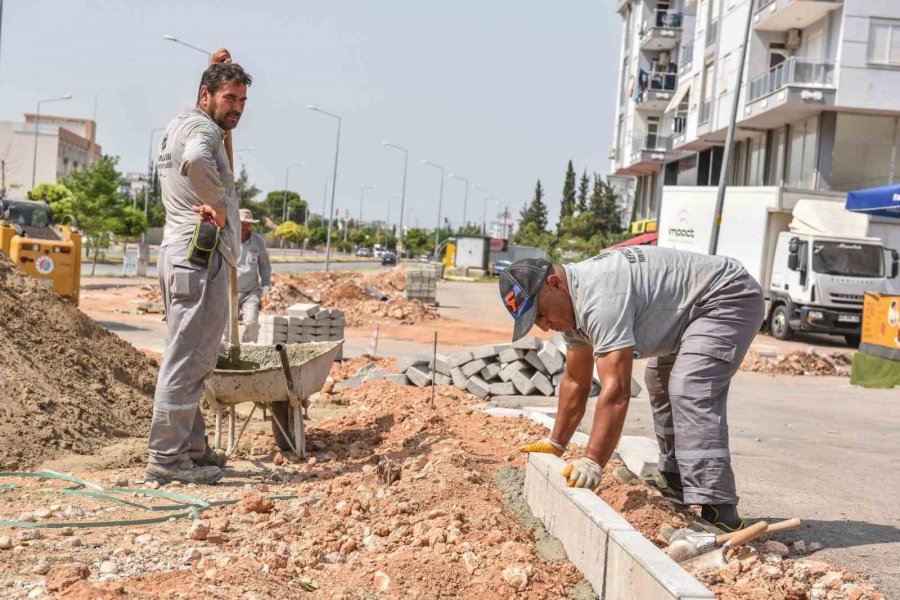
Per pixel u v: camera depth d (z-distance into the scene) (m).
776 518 5.98
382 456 6.86
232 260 6.45
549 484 5.08
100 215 59.72
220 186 6.15
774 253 27.84
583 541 4.42
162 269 6.27
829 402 13.51
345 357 16.41
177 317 6.21
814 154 33.59
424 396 10.39
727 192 28.69
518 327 4.89
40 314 8.53
